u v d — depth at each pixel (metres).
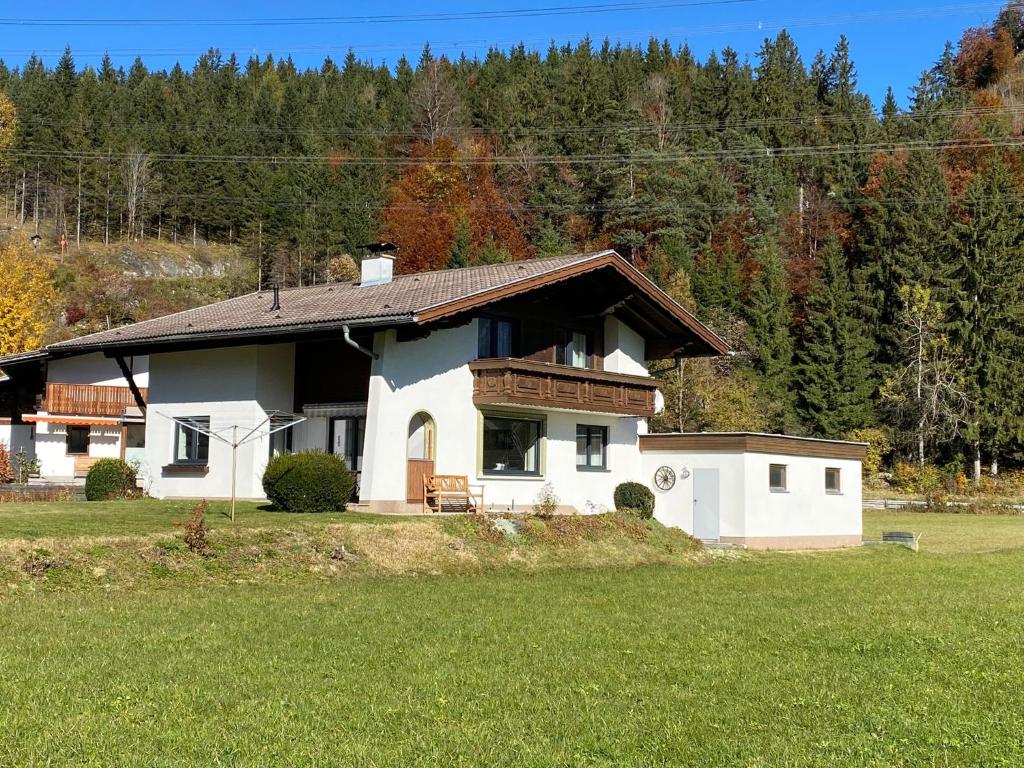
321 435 29.42
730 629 14.64
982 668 12.28
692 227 84.75
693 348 34.78
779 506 31.03
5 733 8.42
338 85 127.19
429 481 26.89
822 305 73.56
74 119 109.19
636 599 17.62
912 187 76.94
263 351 29.03
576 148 94.50
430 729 8.93
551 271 28.17
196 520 18.61
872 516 53.00
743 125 103.56
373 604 15.95
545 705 9.86
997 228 70.44
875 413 71.69
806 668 11.95
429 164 92.56
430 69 113.44
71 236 100.81
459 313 27.31
